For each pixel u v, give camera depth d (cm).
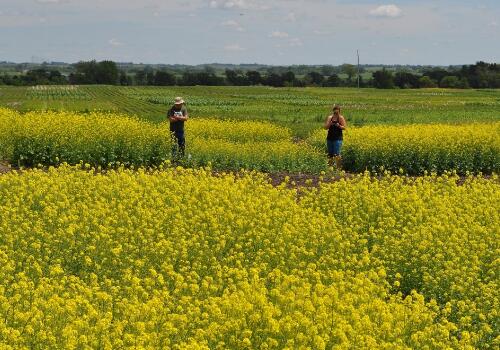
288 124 4900
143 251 1197
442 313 1060
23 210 1420
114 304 982
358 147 2509
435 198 1656
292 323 851
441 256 1187
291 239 1290
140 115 5528
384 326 882
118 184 1656
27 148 2312
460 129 2859
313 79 17638
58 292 1000
